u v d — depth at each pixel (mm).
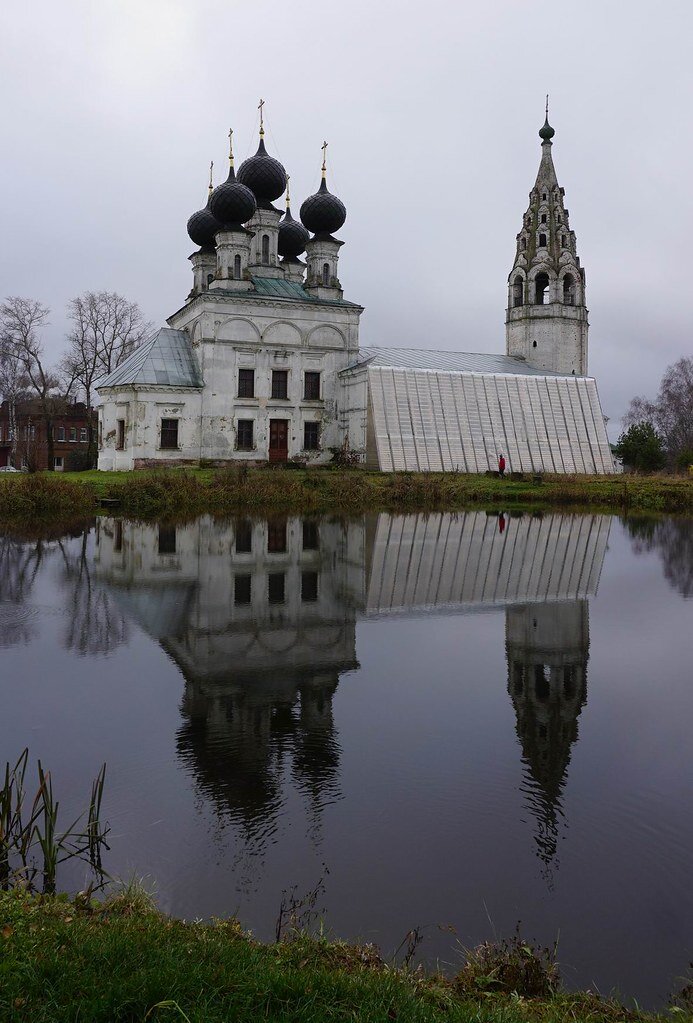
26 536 32188
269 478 48719
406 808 9102
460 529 37344
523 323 80750
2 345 81875
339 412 66500
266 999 4984
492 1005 5422
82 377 84500
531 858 8086
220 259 62844
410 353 74500
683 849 8312
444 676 14250
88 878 7543
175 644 16078
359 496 49469
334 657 15383
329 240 66500
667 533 37562
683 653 16000
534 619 19000
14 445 103312
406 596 21391
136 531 34406
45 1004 4812
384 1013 4945
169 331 65438
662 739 11336
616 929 6953
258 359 62750
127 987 4957
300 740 11062
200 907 7105
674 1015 5598
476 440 68062
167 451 60031
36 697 12648
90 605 19484
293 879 7617
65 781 9633
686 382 122625
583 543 33250
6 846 7691
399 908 7188
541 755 10633
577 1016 5418
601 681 14070
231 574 24062
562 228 80375
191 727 11469
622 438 95062
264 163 66688
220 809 8992
